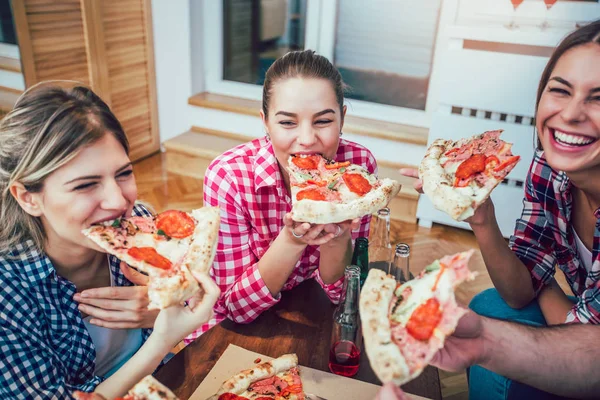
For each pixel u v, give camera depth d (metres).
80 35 3.34
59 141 0.92
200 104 4.08
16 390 0.97
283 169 1.50
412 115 3.69
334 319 1.09
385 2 3.49
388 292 0.83
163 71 4.13
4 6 2.82
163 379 1.02
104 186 0.99
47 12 3.06
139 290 1.13
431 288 0.81
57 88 1.00
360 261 1.31
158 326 0.95
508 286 1.39
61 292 1.09
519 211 3.11
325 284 1.34
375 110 3.78
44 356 1.01
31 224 1.04
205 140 4.01
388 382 0.72
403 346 0.75
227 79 4.28
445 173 1.18
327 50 3.79
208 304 0.95
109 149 0.98
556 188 1.41
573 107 1.11
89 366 1.13
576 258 1.46
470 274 0.79
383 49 3.62
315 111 1.26
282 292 1.36
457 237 3.24
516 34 2.75
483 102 2.94
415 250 3.06
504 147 1.17
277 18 3.89
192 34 3.95
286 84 1.26
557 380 0.95
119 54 3.71
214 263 1.49
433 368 1.08
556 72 1.14
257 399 0.94
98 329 1.20
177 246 0.99
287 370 1.04
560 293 1.46
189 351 1.11
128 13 3.69
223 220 1.47
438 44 3.44
